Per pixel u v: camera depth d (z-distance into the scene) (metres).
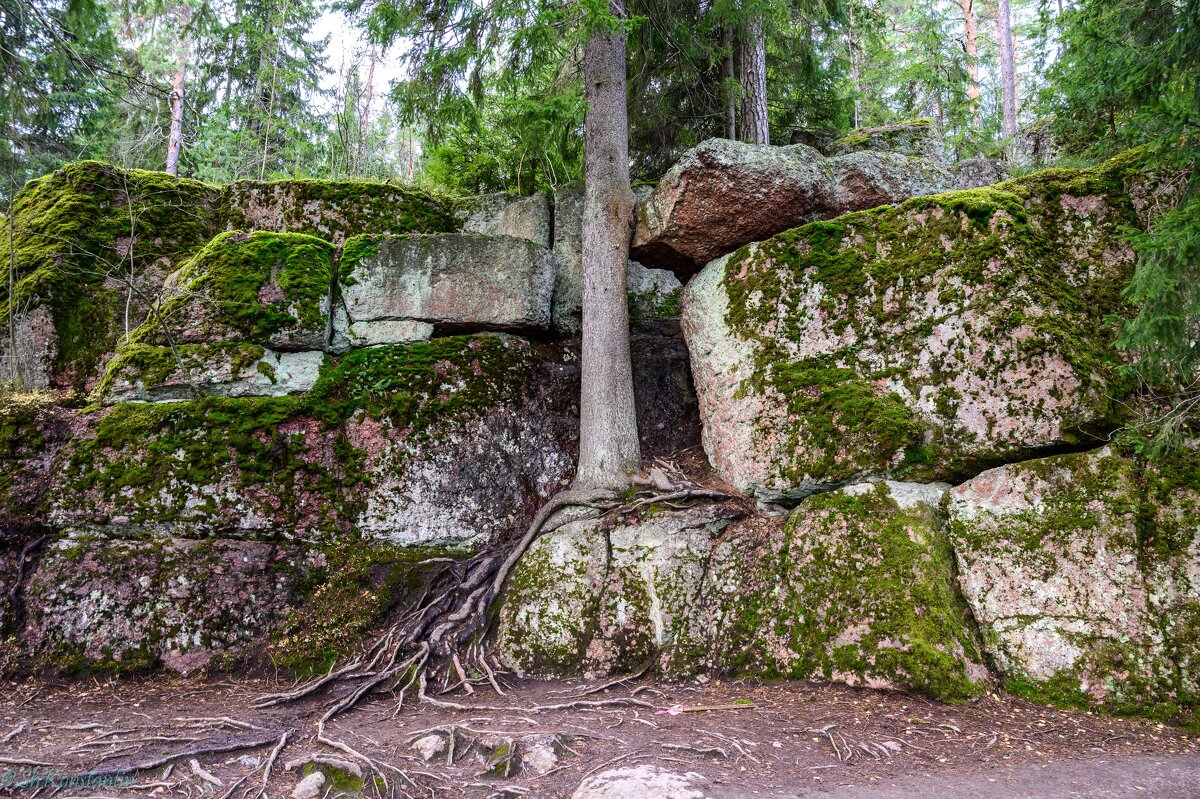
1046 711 4.89
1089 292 6.07
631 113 10.65
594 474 7.61
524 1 7.33
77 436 6.75
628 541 6.76
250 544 6.71
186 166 15.27
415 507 7.16
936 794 3.60
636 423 8.21
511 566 7.00
